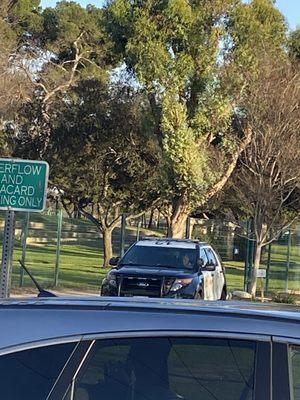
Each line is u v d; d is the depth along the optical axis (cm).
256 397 287
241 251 2706
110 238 3222
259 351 294
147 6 2672
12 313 318
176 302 344
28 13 4791
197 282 1450
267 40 2608
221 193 3250
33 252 2892
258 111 2208
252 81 2348
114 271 1454
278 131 2175
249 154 2353
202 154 2669
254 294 2234
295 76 2255
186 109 2656
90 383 298
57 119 3334
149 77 2650
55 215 2292
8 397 295
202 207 3459
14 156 3469
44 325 310
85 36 4803
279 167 2183
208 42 2619
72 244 3394
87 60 4741
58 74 3966
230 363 295
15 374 299
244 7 2606
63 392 295
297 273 2477
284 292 2406
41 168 973
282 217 2461
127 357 303
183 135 2622
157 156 3086
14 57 3794
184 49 2659
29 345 305
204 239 2769
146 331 305
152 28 2667
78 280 2416
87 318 311
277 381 287
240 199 2608
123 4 2741
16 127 3488
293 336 295
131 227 4031
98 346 304
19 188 975
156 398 296
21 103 3425
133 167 3300
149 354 302
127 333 305
